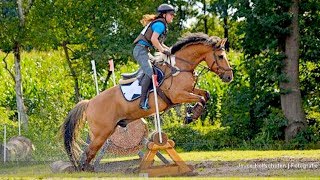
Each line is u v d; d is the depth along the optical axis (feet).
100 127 42.42
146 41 40.34
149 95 41.09
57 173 40.86
